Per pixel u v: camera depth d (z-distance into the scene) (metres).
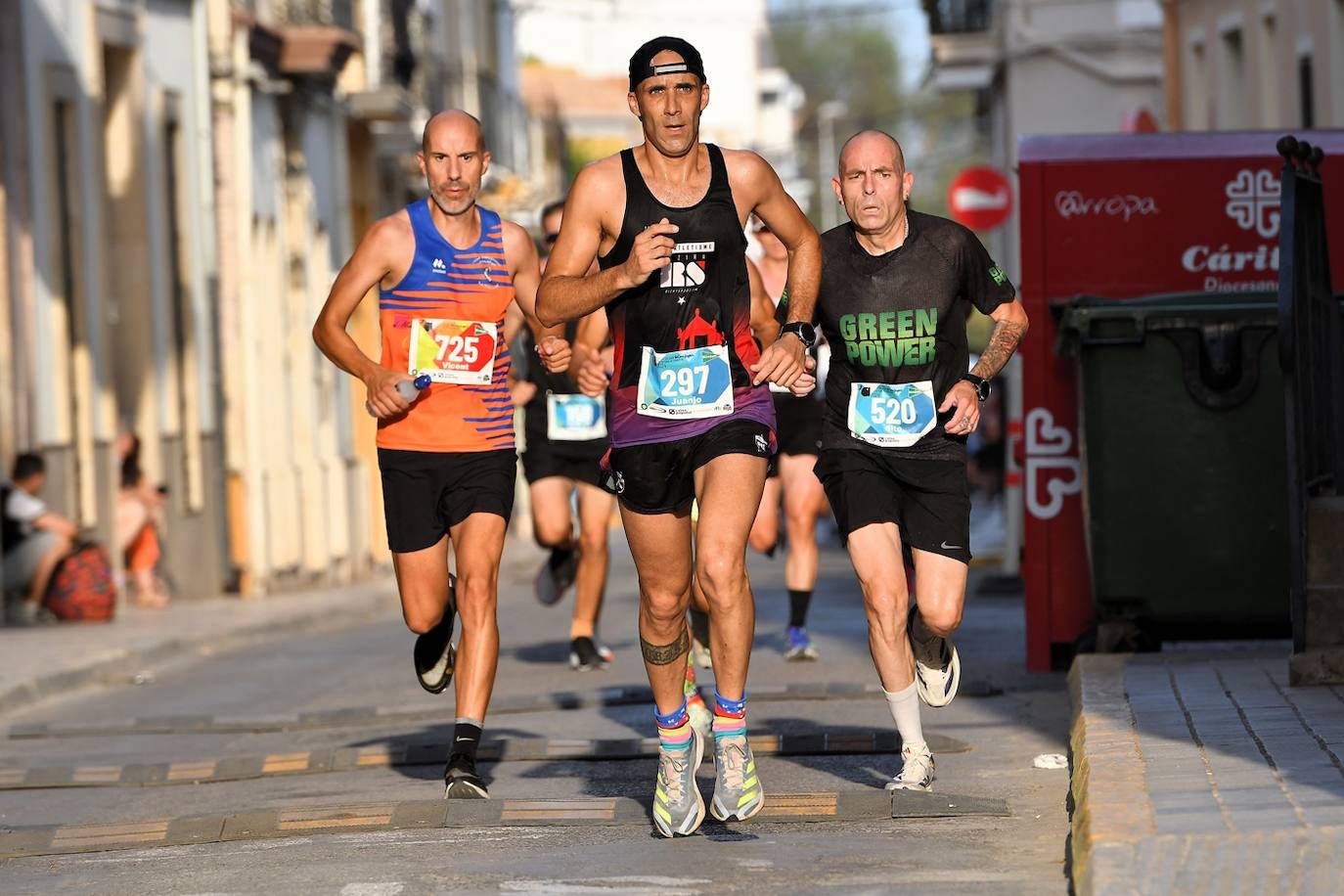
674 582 17.98
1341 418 27.22
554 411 33.78
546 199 114.94
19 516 48.06
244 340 64.38
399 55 89.25
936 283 19.73
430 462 21.34
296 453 72.56
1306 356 24.44
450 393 21.31
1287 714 20.69
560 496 34.16
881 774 21.53
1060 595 30.33
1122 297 29.80
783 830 18.48
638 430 17.73
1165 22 79.44
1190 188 29.73
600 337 24.27
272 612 53.25
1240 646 31.30
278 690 35.09
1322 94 57.78
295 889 16.86
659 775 18.33
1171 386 27.66
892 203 19.67
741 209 17.73
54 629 46.62
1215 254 29.70
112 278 58.31
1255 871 14.21
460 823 19.47
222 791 23.14
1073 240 29.88
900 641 19.69
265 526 64.94
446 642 22.47
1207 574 27.70
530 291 21.56
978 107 121.38
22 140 49.91
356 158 88.06
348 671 37.69
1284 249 22.95
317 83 76.06
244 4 67.25
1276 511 27.61
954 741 22.97
